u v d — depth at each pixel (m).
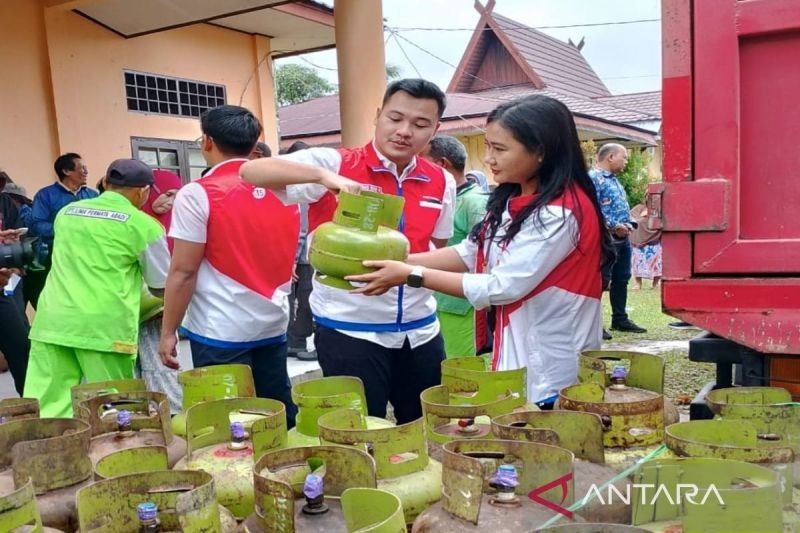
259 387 2.87
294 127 15.31
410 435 1.50
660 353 6.09
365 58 6.08
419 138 2.36
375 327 2.39
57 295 2.96
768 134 1.70
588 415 1.52
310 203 2.40
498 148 1.94
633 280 12.28
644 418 1.60
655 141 16.30
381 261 1.82
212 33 8.21
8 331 4.17
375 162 2.38
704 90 1.71
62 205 5.04
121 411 1.84
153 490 1.29
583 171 1.98
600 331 2.11
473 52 18.62
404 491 1.46
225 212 2.59
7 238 3.32
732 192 1.69
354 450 1.36
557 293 1.97
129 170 3.12
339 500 1.38
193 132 8.06
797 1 1.63
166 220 4.04
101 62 7.13
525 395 1.88
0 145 6.37
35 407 1.91
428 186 2.51
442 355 2.60
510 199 2.03
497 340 2.07
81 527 1.23
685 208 1.72
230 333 2.67
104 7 6.71
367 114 6.14
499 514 1.29
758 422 1.53
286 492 1.23
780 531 1.21
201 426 1.74
